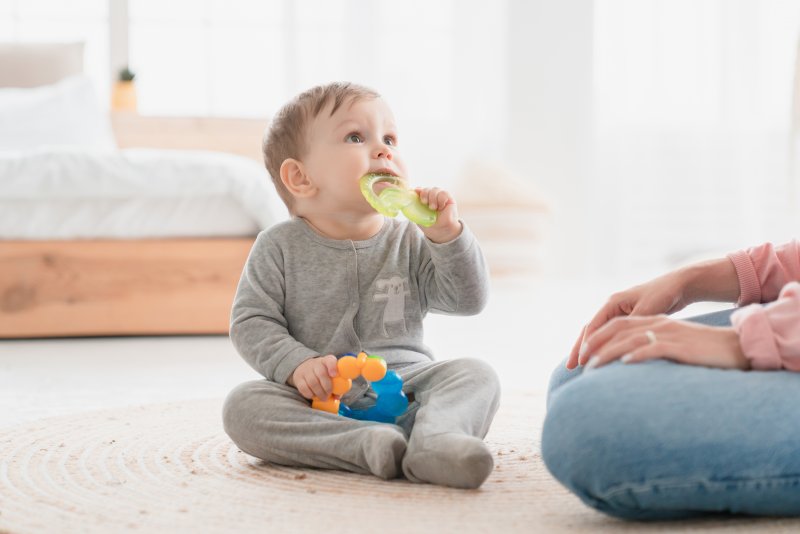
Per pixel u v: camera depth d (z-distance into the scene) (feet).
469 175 15.05
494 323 10.41
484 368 4.05
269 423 3.92
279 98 15.66
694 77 16.42
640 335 3.25
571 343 8.77
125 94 13.65
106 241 9.11
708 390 2.99
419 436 3.62
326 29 15.74
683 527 2.99
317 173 4.47
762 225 16.38
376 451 3.64
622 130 16.46
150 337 9.23
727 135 16.38
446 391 3.92
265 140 4.70
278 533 2.98
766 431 2.91
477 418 3.84
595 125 16.28
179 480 3.70
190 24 15.38
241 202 9.26
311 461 3.89
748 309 3.24
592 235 16.46
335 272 4.42
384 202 4.12
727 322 3.58
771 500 2.95
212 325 9.25
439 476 3.53
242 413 3.98
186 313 9.23
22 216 9.05
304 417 3.90
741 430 2.91
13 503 3.34
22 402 5.76
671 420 2.92
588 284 15.25
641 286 3.73
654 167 16.46
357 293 4.41
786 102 16.29
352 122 4.44
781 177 16.29
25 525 3.05
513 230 14.57
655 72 16.42
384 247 4.54
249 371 7.11
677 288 3.67
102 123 12.74
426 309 4.59
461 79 16.17
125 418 4.98
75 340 9.04
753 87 16.31
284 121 4.59
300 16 15.66
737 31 16.31
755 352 3.13
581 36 16.17
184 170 9.16
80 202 9.13
